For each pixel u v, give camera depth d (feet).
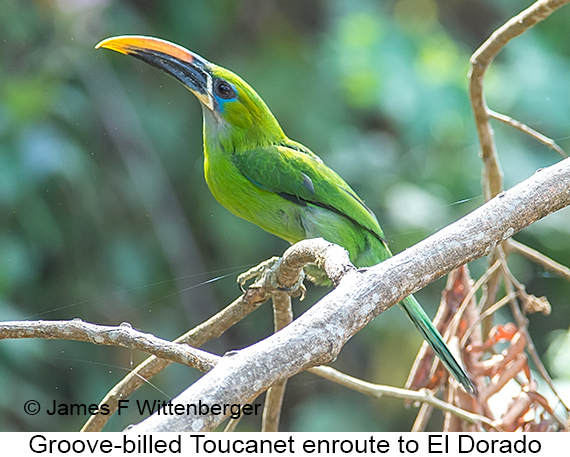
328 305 11.21
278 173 23.25
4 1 36.27
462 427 19.63
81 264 36.60
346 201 23.82
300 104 40.86
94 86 38.22
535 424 18.35
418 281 12.14
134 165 38.52
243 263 39.91
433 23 43.88
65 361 35.22
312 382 40.37
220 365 10.23
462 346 19.53
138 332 12.90
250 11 42.83
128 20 39.73
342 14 41.96
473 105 21.36
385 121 42.63
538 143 39.91
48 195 35.65
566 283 42.01
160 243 38.75
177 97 40.83
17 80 35.68
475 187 38.88
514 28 19.79
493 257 21.89
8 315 32.94
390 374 38.88
